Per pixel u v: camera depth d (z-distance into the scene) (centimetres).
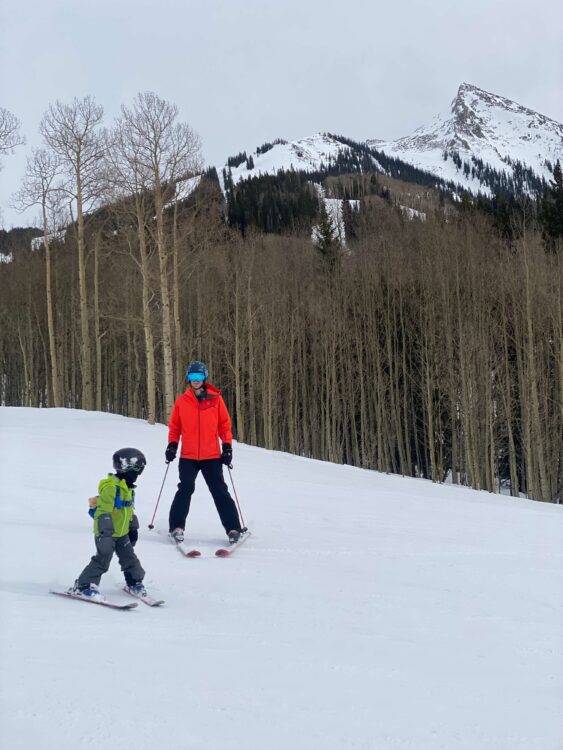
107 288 4262
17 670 342
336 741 295
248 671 373
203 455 780
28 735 276
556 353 3127
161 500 1046
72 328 4469
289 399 3972
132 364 4603
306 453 4191
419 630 479
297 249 4762
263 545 762
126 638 414
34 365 5359
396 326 3916
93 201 2975
